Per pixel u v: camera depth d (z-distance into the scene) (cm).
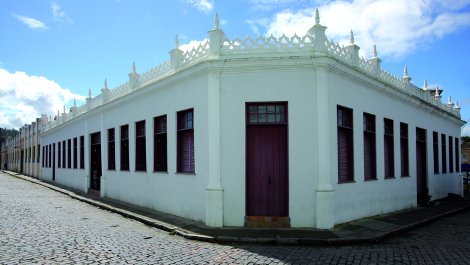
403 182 1443
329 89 1018
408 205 1481
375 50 1309
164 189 1262
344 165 1116
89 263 672
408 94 1462
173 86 1216
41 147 3456
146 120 1388
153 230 1016
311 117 995
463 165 2623
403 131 1512
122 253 751
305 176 991
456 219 1297
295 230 946
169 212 1229
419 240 920
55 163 2892
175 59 1211
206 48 1084
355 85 1152
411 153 1534
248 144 1025
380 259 724
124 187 1572
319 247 828
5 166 6475
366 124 1232
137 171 1455
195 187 1092
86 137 2067
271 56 1006
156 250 784
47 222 1104
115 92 1688
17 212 1301
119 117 1628
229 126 1023
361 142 1172
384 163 1328
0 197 1812
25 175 4159
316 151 989
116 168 1655
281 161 1014
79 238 887
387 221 1121
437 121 1884
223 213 1009
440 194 1873
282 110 1023
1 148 7238
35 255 720
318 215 973
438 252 788
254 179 1020
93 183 2019
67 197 1883
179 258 721
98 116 1888
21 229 983
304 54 1004
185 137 1186
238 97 1023
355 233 923
